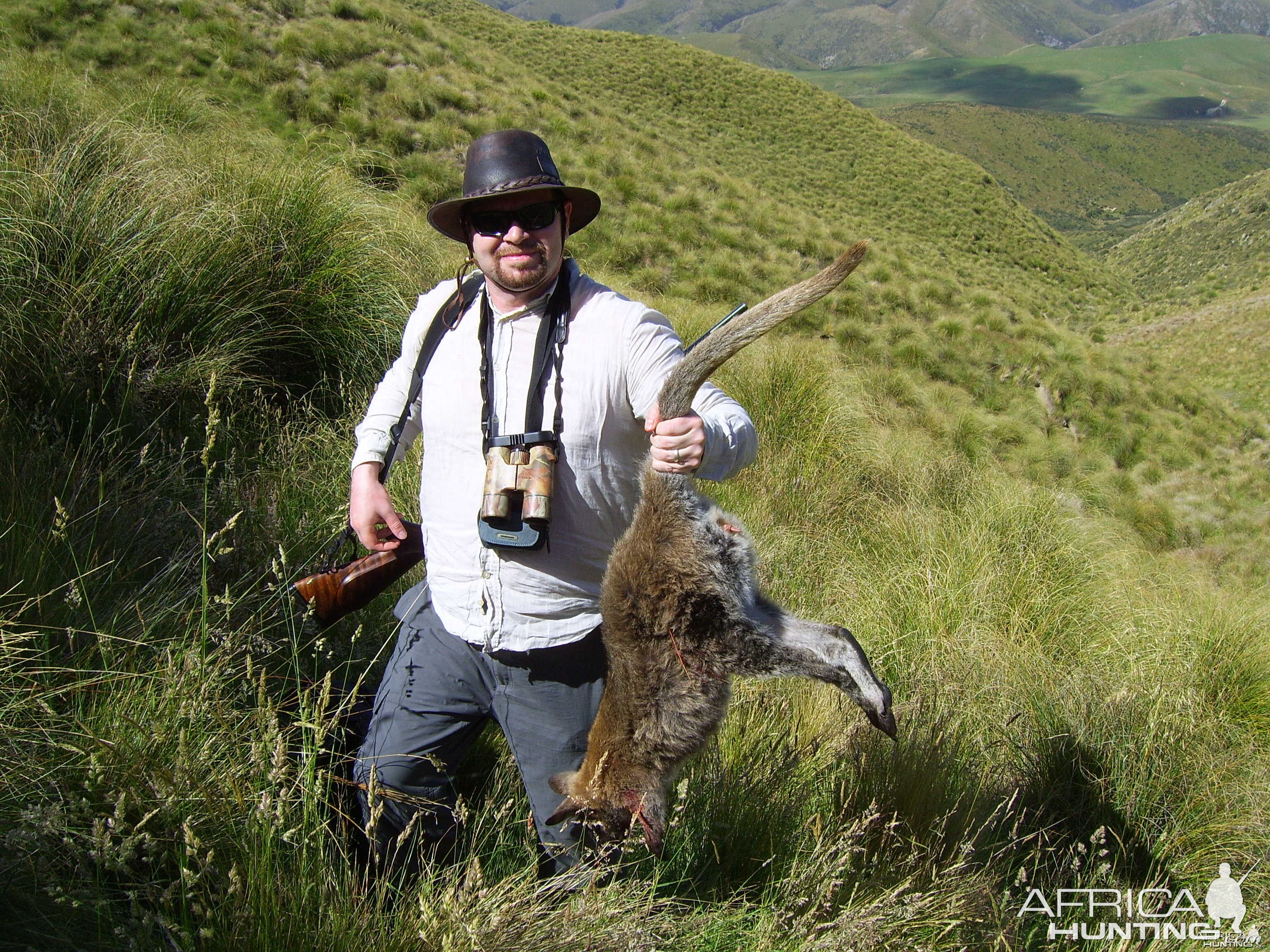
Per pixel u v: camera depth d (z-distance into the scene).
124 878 2.37
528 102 20.34
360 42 17.83
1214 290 71.00
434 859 2.68
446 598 2.63
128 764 2.44
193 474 4.36
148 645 2.88
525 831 3.02
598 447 2.51
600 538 2.58
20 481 3.49
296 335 5.65
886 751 3.71
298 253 5.85
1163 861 4.03
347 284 5.99
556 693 2.63
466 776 3.28
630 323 2.49
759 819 3.26
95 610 3.10
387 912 2.59
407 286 6.68
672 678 2.46
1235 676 5.45
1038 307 43.41
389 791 2.58
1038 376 18.14
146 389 4.65
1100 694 4.86
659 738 2.51
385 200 9.09
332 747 2.95
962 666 4.88
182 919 2.25
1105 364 21.02
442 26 24.72
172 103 8.82
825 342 15.92
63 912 2.22
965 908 3.12
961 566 6.16
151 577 3.41
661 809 2.61
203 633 2.76
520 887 2.48
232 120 10.09
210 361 4.93
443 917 2.39
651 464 2.47
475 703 2.71
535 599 2.54
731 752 3.55
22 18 14.68
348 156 13.03
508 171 2.42
